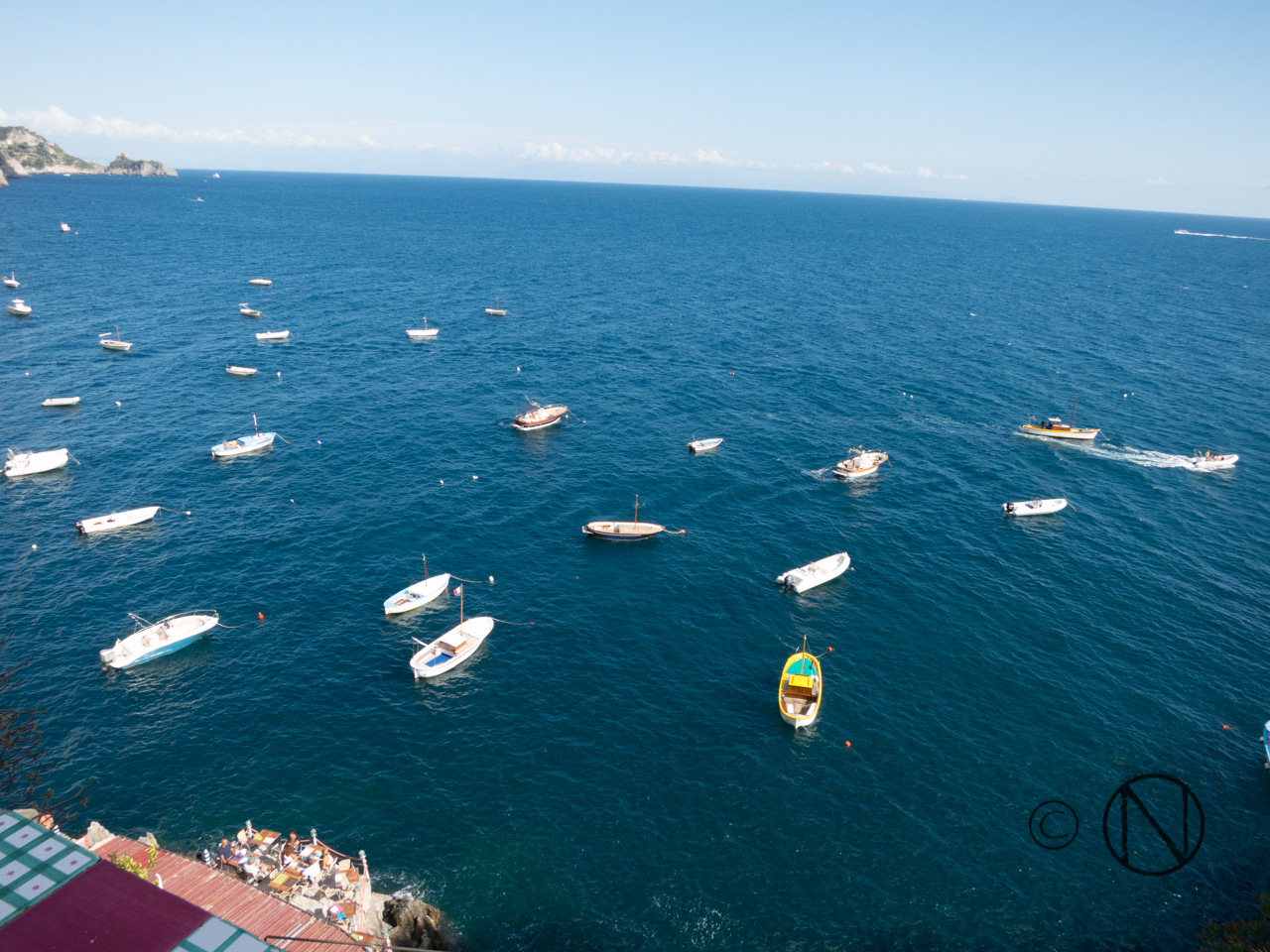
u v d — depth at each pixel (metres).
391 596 71.75
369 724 56.66
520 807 49.72
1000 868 46.31
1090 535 86.12
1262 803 51.31
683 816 49.31
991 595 74.25
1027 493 96.00
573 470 99.19
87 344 143.00
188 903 23.16
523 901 43.59
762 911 43.38
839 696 60.31
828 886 44.94
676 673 62.78
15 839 24.77
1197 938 42.44
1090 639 67.88
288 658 63.44
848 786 51.84
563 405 121.88
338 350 146.25
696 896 44.12
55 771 51.38
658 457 103.81
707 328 171.62
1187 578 77.62
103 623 66.88
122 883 23.67
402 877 44.75
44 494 88.88
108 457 98.62
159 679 60.53
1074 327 181.75
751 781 52.09
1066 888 45.22
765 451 106.56
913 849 47.38
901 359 150.62
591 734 56.09
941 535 85.50
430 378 132.75
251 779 51.34
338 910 40.88
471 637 64.94
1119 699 60.53
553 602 71.88
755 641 67.06
